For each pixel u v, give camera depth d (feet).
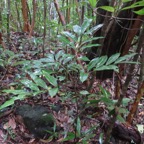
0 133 5.66
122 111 4.52
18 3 15.79
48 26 12.35
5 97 6.42
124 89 4.22
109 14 4.21
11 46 10.00
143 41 5.53
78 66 4.21
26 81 3.74
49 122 5.91
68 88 6.13
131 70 4.21
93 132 5.87
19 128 5.87
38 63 4.18
